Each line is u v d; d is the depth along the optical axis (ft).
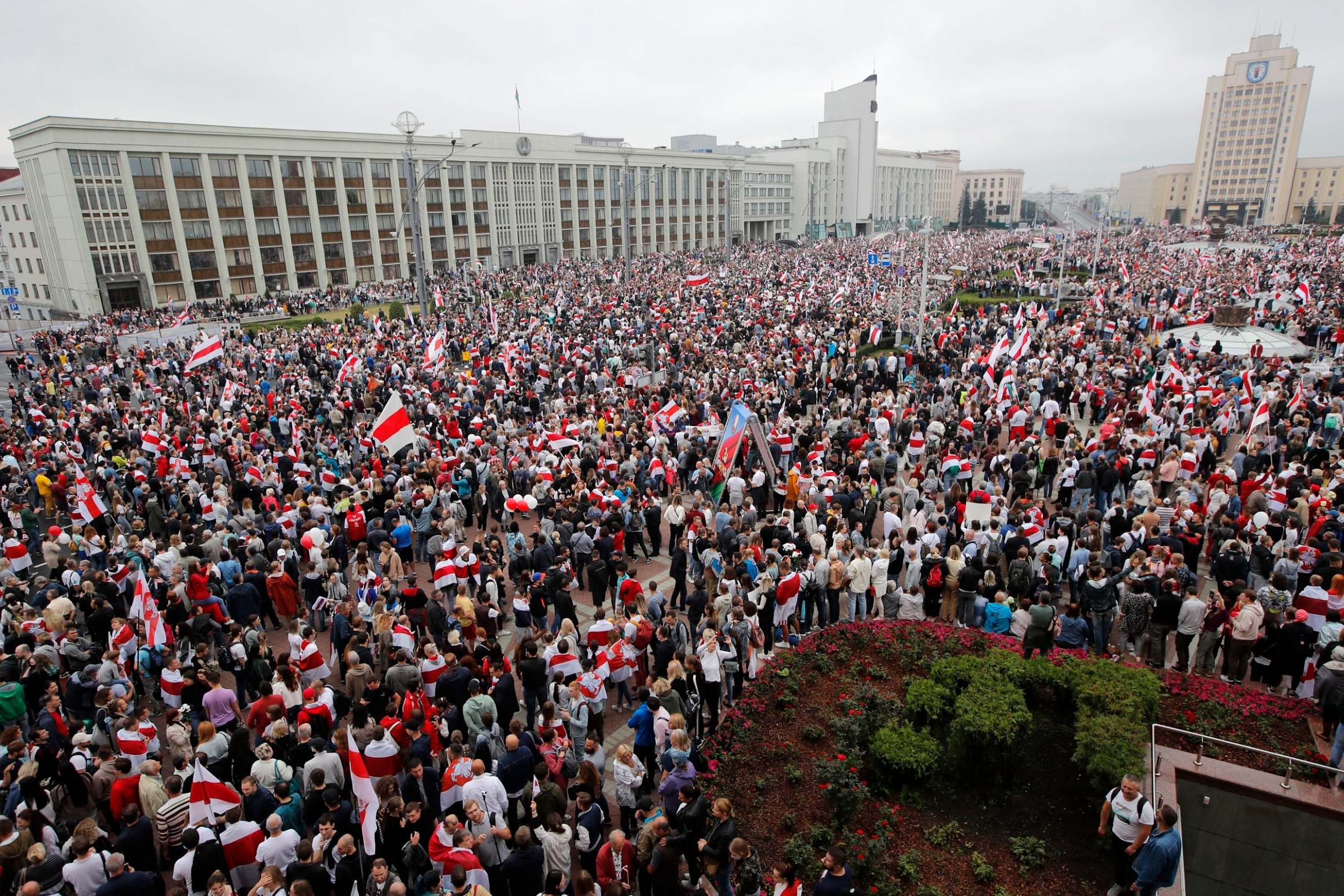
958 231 538.47
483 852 27.53
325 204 242.58
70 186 193.06
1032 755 36.42
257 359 123.95
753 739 37.63
